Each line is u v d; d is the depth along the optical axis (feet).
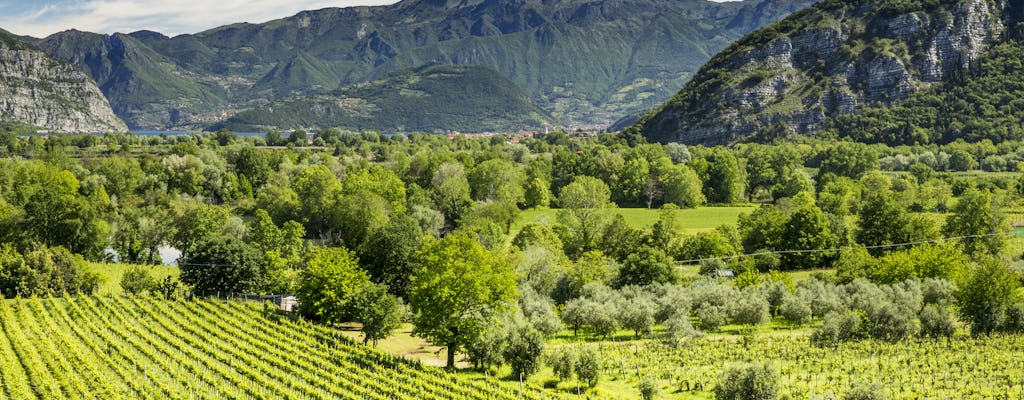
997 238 460.96
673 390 251.39
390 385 251.80
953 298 363.15
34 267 392.88
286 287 409.90
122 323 328.49
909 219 483.92
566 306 354.54
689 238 490.08
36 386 246.27
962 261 439.63
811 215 473.67
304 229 531.09
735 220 591.37
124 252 521.65
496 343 275.59
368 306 307.37
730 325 360.69
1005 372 255.91
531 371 267.59
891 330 308.81
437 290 273.75
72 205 501.97
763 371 226.58
